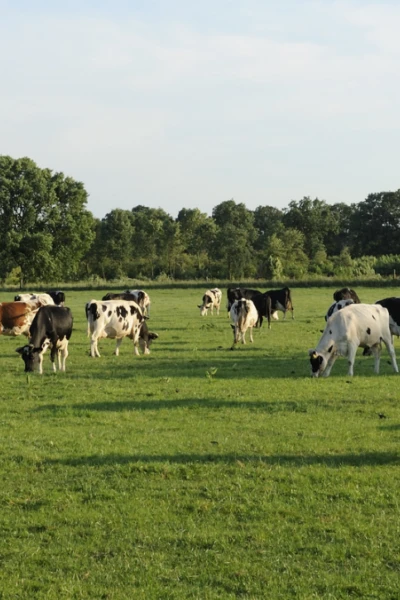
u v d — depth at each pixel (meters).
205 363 22.69
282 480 10.59
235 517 9.27
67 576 7.74
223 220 163.75
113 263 128.50
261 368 21.45
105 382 18.98
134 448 12.32
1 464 11.58
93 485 10.52
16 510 9.61
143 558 8.14
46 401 16.53
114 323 24.61
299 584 7.48
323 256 131.62
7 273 101.75
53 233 100.44
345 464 11.30
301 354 24.92
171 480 10.66
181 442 12.62
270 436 12.95
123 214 127.81
